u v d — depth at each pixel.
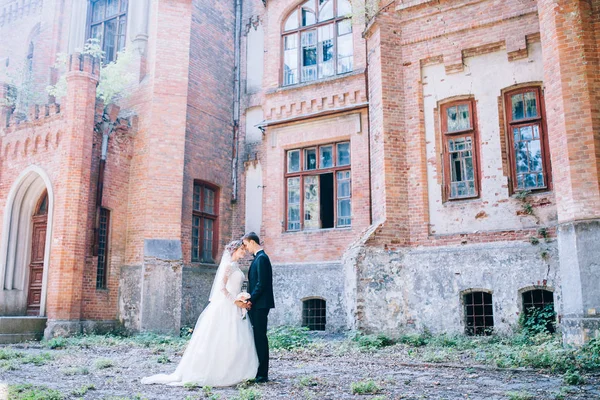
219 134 17.80
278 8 17.67
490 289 11.84
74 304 13.97
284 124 16.94
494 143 12.55
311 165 16.61
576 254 9.55
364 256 12.62
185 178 16.30
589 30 10.08
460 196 12.80
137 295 14.87
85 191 14.60
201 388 6.35
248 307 6.80
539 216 11.79
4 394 5.70
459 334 11.89
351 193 15.52
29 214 16.30
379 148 13.54
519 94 12.60
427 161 13.20
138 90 16.38
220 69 18.12
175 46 16.53
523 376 7.21
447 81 13.27
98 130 15.34
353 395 5.88
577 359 7.99
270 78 17.39
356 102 15.66
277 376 7.39
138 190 15.66
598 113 9.80
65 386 6.53
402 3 13.85
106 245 15.24
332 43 16.72
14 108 17.16
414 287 12.62
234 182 18.00
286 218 16.66
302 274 15.71
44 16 19.64
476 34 12.97
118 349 11.50
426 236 12.80
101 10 18.75
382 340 11.67
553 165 10.28
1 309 15.34
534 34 12.28
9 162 16.31
